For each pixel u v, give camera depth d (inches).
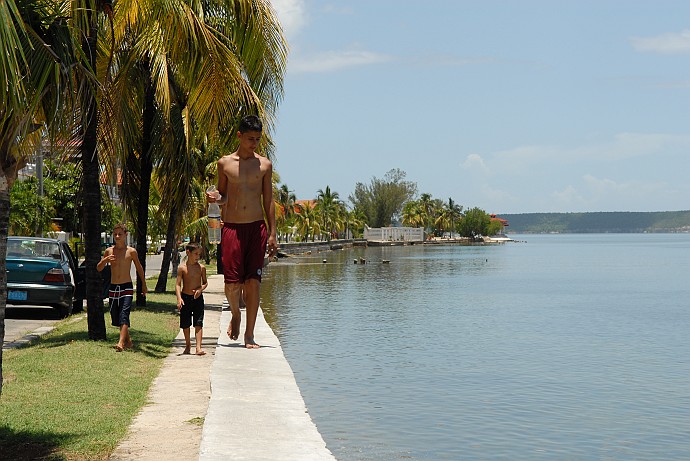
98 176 570.6
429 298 1526.8
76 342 550.9
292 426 237.3
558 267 3193.9
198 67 589.9
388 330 946.1
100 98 534.9
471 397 549.0
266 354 368.2
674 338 934.4
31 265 723.4
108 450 278.7
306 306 1272.1
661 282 2193.7
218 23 683.4
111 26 533.3
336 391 553.0
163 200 878.4
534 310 1311.5
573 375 658.2
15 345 550.3
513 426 469.4
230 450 212.4
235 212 377.4
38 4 279.6
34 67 271.7
